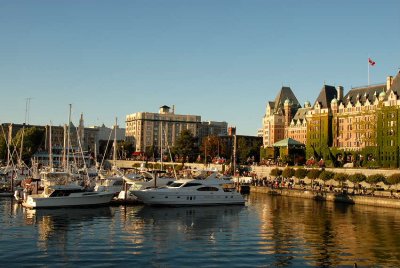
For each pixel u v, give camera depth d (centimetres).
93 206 8281
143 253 4781
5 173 12350
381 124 16138
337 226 6781
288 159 18038
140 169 14188
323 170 13488
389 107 15862
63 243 5169
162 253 4803
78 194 8100
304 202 10250
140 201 8781
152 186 10150
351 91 18912
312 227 6656
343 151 17950
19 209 7744
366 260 4712
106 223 6600
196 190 8888
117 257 4597
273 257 4744
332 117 19012
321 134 19238
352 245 5406
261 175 17225
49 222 6544
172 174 13475
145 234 5831
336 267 4434
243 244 5331
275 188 12388
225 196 9144
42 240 5294
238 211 8338
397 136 15462
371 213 8325
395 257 4847
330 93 19975
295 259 4688
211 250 4988
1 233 5678
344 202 10119
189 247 5109
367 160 16638
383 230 6462
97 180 10812
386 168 13212
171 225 6588
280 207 9138
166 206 8631
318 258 4750
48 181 8950
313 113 19788
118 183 10225
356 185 12562
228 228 6444
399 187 11481
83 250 4856
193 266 4328
